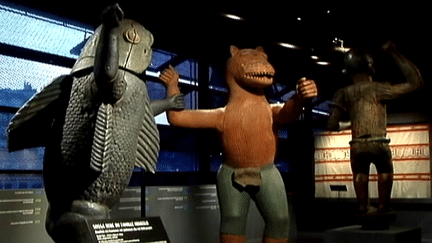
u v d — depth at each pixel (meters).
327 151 8.18
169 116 3.90
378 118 5.60
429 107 7.43
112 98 2.46
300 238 6.84
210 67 7.36
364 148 5.60
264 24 6.87
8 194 4.21
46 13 5.49
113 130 2.51
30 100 2.62
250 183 3.90
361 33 7.05
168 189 5.40
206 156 7.24
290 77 8.32
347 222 7.87
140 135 2.70
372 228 5.67
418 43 7.11
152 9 6.30
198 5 6.39
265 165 3.98
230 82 4.11
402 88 5.52
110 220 2.52
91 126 2.51
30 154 5.40
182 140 7.01
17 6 5.27
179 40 6.80
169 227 5.35
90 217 2.55
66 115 2.59
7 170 5.10
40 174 5.39
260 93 4.09
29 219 4.34
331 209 8.03
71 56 5.74
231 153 3.98
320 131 8.27
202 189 5.78
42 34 5.47
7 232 4.17
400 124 7.66
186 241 5.52
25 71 5.35
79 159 2.54
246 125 3.94
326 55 7.62
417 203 7.39
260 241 6.39
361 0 6.24
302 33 7.11
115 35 2.26
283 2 6.33
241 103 4.01
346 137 8.03
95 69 2.29
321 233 7.33
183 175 6.88
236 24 6.87
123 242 2.50
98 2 5.86
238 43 7.37
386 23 6.77
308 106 8.36
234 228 3.99
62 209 2.60
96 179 2.55
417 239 5.94
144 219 2.64
